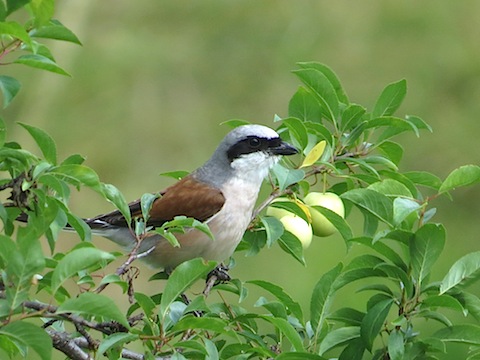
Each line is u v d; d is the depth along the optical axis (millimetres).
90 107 20906
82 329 6578
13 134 20266
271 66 22078
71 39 6707
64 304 5453
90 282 6582
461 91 21531
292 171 8367
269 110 21719
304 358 6531
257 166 9867
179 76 21672
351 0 22375
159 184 20516
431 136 20797
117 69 21250
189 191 9867
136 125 20984
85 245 6473
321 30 22266
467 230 19500
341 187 9242
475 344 7051
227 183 9820
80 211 18844
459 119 21031
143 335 6148
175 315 6344
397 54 21969
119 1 22156
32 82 20609
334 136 8906
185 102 21516
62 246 18375
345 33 22156
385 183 7516
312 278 17469
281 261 17859
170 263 9906
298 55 21953
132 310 7184
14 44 6492
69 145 20500
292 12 22328
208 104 21609
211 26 22344
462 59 21672
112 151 20656
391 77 21812
